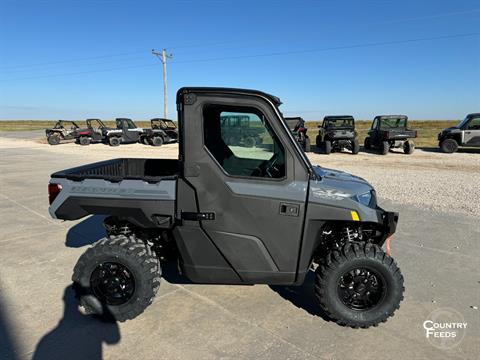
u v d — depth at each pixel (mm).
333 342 2691
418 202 7098
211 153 2762
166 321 2961
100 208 2975
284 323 2945
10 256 4355
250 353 2547
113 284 2943
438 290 3496
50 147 22812
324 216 2746
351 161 14281
